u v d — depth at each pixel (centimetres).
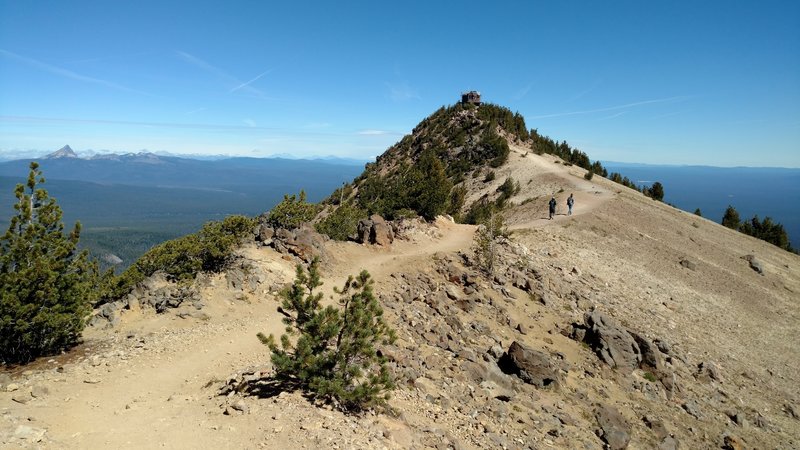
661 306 3625
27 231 1532
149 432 1042
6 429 976
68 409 1188
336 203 10362
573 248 4362
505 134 12462
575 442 1522
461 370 1767
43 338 1532
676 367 2564
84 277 1684
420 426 1261
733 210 10281
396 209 4272
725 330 3591
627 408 1947
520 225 5144
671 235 5703
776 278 5381
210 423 1086
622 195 7100
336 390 1166
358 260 2950
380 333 1273
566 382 1977
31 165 1577
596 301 3206
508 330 2377
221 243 2294
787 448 2105
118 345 1683
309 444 984
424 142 12756
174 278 2181
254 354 1688
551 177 8244
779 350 3534
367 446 1024
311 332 1237
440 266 2934
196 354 1669
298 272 1294
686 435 1905
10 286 1461
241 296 2167
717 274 4809
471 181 9706
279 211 2855
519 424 1520
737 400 2462
